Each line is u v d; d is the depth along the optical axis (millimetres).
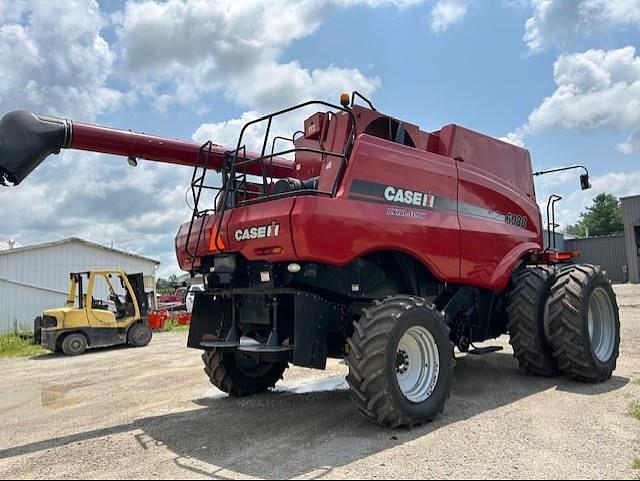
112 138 5312
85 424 5422
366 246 4656
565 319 5945
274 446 4223
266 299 5055
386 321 4430
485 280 5832
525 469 3477
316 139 6039
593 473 3369
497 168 6758
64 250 23297
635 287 24062
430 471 3500
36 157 4879
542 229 7227
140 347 14609
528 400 5371
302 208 4332
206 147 5895
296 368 8055
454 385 6203
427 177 5391
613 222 70938
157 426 5094
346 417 5020
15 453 4480
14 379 9406
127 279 15086
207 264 5691
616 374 6578
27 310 22047
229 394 6293
